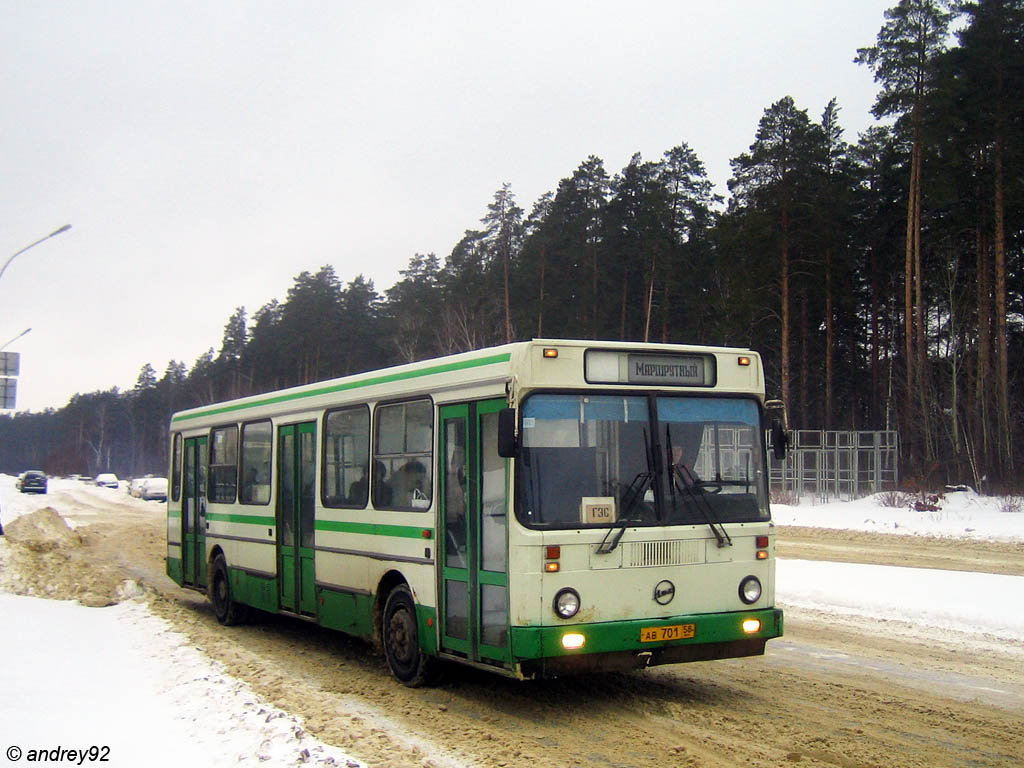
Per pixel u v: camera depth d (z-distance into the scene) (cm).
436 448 929
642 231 4834
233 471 1450
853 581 1644
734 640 854
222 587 1474
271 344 7650
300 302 6894
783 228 4372
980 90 3734
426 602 937
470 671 1043
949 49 3850
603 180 5209
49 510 3531
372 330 6838
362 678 1032
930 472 3888
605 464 830
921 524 2945
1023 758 697
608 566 809
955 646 1146
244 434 1418
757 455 903
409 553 969
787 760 697
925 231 4525
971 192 4025
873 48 3931
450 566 902
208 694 859
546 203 5191
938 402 4922
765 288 4434
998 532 2675
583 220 5069
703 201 5334
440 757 711
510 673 798
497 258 5153
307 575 1200
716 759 702
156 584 2033
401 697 930
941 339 5028
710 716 826
